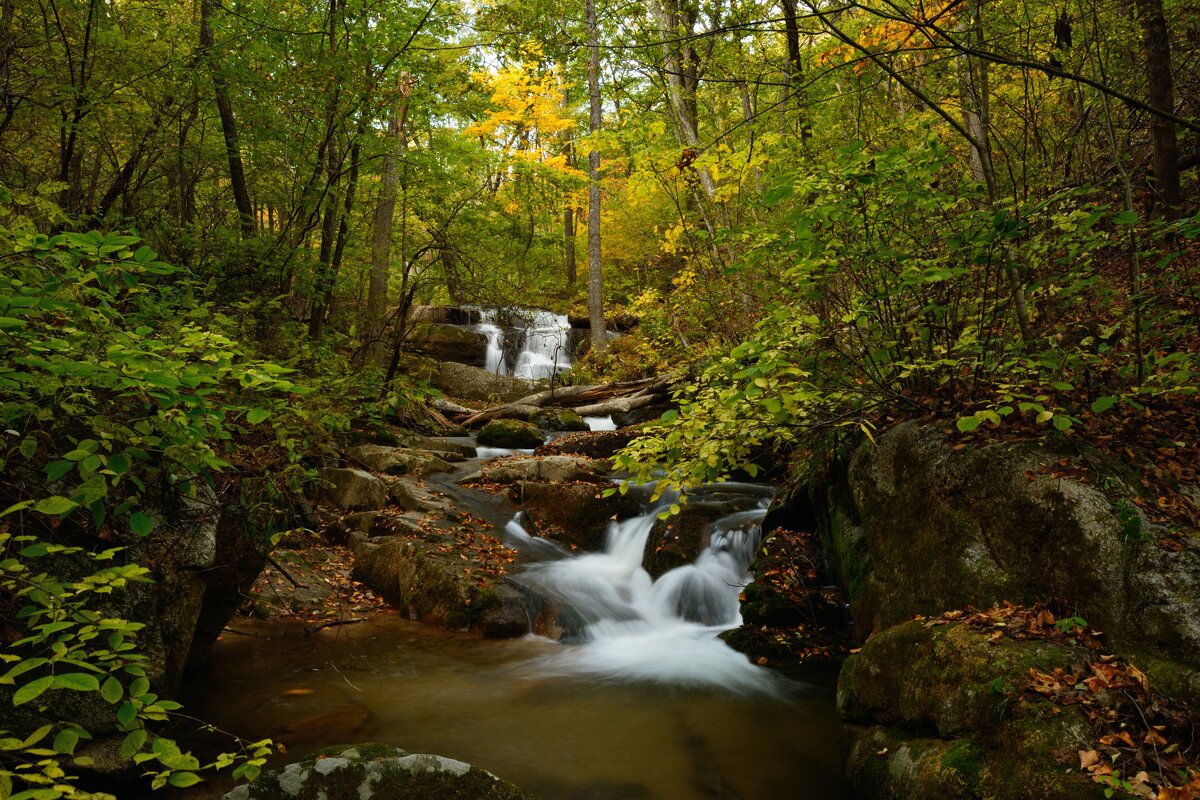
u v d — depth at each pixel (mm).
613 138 7402
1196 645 2906
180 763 1926
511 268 13453
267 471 4145
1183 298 4379
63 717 2850
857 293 4637
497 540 7684
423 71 8820
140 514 2422
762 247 4422
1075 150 5766
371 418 5781
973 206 4621
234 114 8906
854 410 4652
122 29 7609
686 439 4141
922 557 4148
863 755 3537
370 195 12781
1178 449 3797
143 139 7801
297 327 7383
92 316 2443
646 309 11070
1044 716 2748
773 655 5293
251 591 5898
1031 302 4633
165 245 7391
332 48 8242
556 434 12867
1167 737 2604
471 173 14250
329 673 4949
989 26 4832
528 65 7066
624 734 4238
